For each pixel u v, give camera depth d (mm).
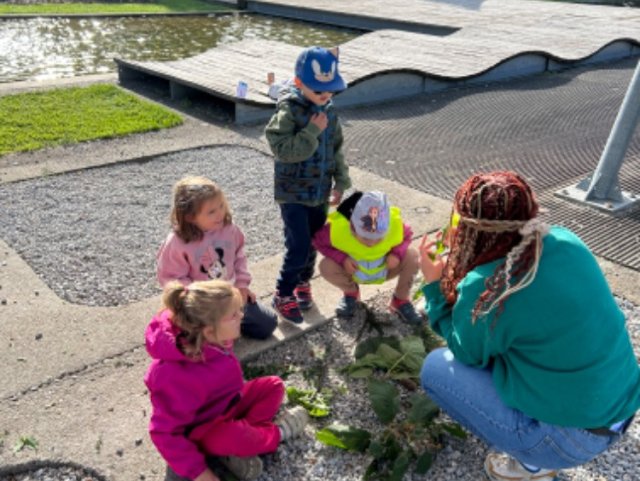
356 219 3297
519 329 2154
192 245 3064
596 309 2135
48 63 11164
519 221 2107
